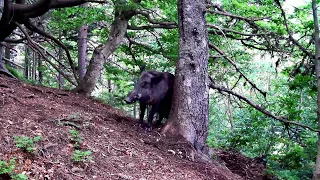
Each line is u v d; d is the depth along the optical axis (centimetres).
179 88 746
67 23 1319
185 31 747
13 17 1107
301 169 938
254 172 884
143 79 765
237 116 1241
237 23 1044
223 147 1126
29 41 1193
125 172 521
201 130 741
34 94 823
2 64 1175
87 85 1099
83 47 1759
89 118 699
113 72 1375
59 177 446
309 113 1046
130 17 1127
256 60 1480
